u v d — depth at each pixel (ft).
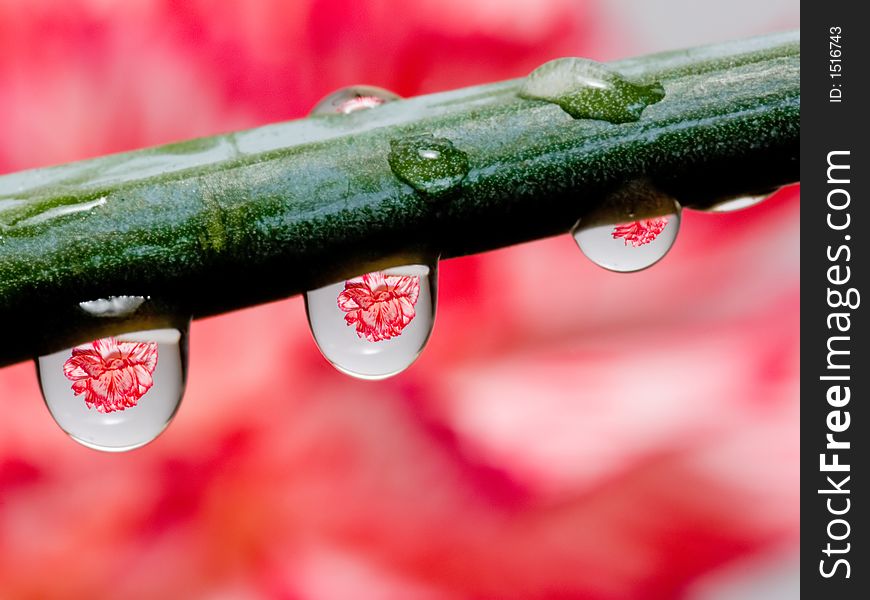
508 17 0.42
